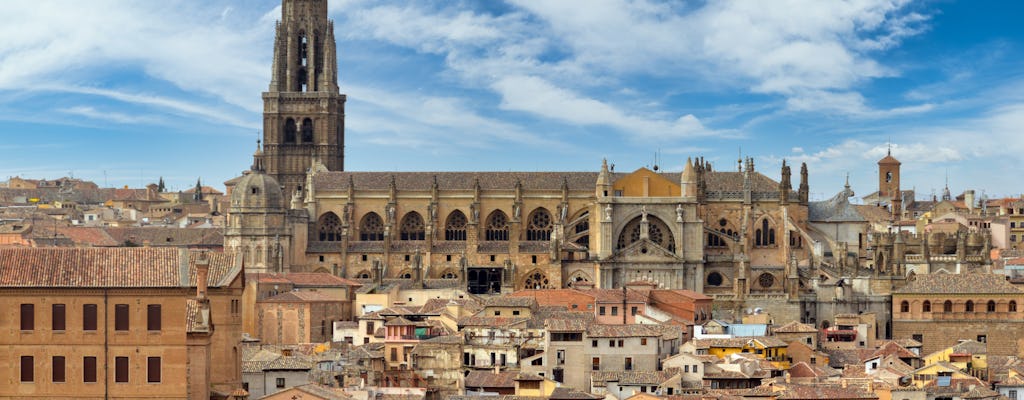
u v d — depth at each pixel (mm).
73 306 153875
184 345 154000
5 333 153750
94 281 154000
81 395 153625
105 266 155875
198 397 154500
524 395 199625
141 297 154125
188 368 154375
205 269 156250
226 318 166875
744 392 199500
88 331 153875
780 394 194375
